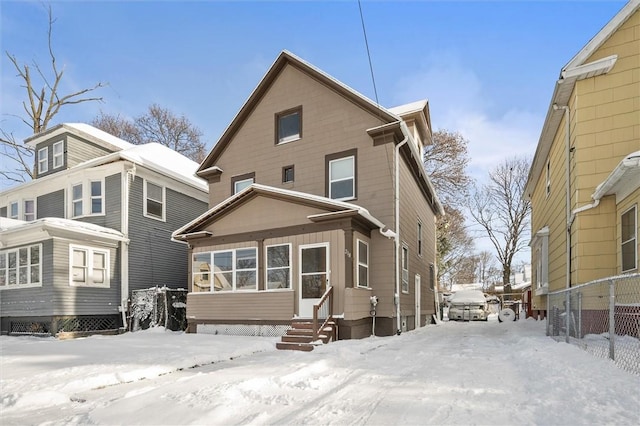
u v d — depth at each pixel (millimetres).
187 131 39688
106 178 16734
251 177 15047
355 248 10984
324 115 13828
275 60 14766
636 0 9102
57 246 13820
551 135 12750
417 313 16078
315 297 10953
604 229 9312
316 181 13641
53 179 17734
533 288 19062
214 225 12805
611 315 5949
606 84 9594
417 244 16531
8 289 14789
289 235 11461
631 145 9234
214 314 12320
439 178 30406
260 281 11672
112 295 15461
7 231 14328
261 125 15109
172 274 18188
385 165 12609
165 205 18141
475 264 59094
